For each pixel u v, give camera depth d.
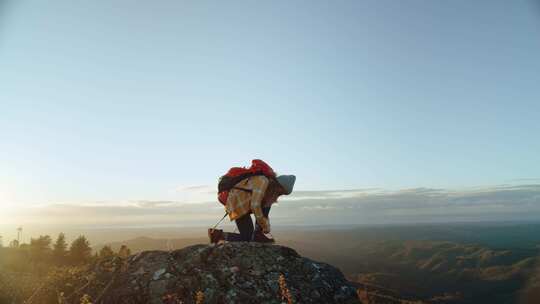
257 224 3.84
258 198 3.72
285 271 3.31
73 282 3.34
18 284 5.91
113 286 3.17
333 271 3.59
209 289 3.10
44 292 3.28
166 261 3.33
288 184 4.00
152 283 3.13
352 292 3.44
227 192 3.99
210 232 3.95
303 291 3.18
